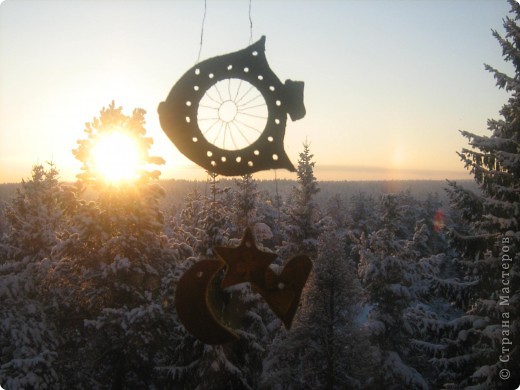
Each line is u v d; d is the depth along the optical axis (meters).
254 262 3.93
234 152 4.16
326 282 13.02
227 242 13.03
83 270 13.67
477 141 11.43
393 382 14.71
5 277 14.50
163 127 4.13
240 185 17.80
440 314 24.36
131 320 12.15
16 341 13.57
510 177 11.29
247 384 12.42
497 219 11.19
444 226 12.16
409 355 16.52
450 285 12.12
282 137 4.20
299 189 19.22
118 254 13.61
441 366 12.55
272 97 4.21
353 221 38.91
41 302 15.29
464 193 11.88
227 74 4.19
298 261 3.98
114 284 13.20
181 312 3.86
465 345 11.86
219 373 12.11
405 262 16.50
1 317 13.94
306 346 13.23
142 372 14.02
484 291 11.81
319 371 13.09
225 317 12.52
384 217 17.19
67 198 14.02
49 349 14.33
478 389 10.45
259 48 4.22
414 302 17.75
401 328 16.30
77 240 13.48
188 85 4.15
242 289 12.48
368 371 13.81
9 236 17.88
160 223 14.39
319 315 13.02
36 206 17.50
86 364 14.77
